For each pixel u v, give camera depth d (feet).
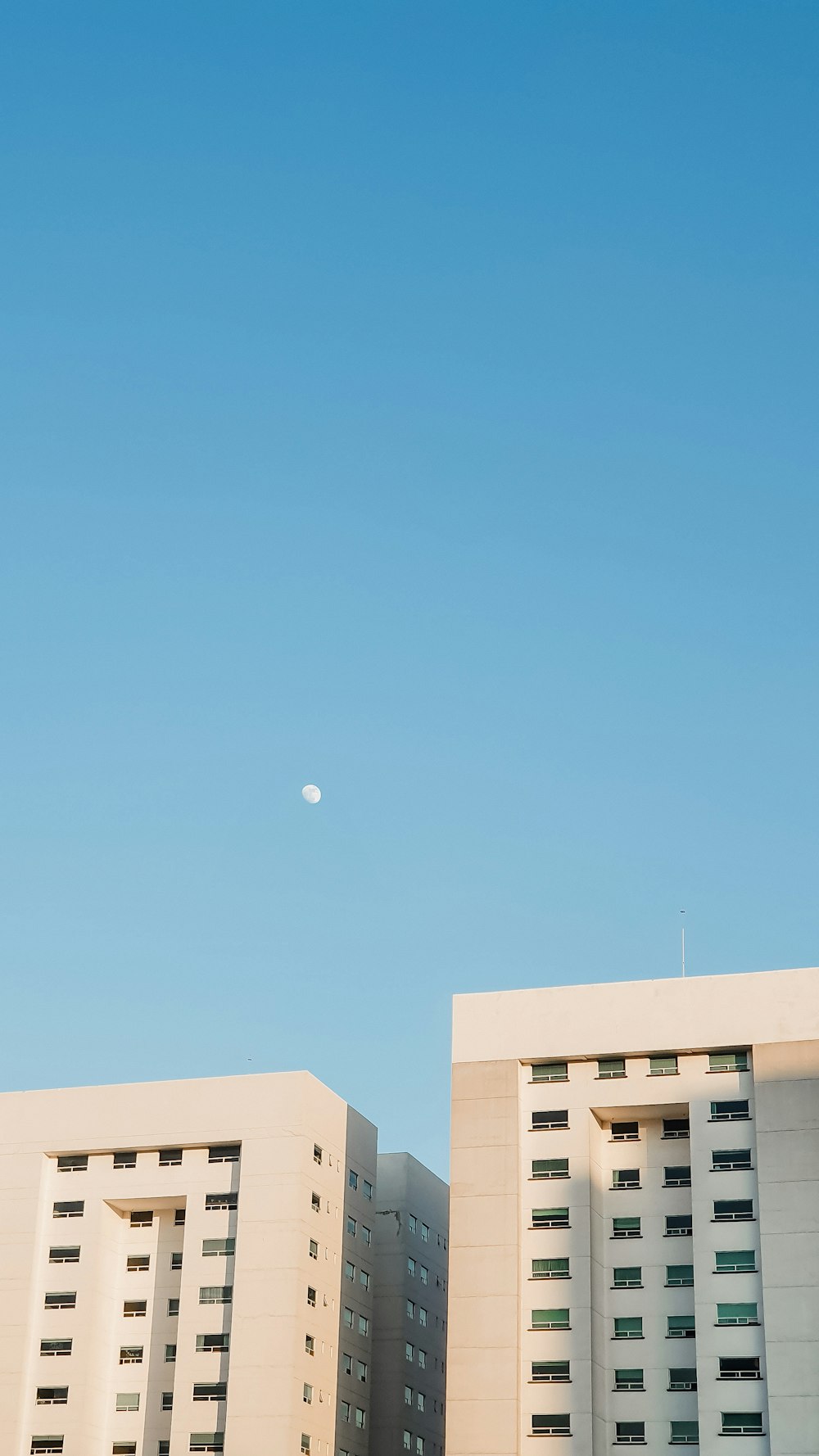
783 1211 316.40
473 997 354.33
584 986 348.18
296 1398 347.15
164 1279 374.43
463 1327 325.21
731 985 338.54
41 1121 385.70
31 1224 375.45
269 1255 358.02
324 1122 381.60
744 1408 307.99
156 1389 364.79
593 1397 316.40
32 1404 361.30
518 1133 339.16
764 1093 326.65
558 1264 328.08
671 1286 328.08
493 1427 315.37
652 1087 337.52
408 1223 428.15
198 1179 372.38
